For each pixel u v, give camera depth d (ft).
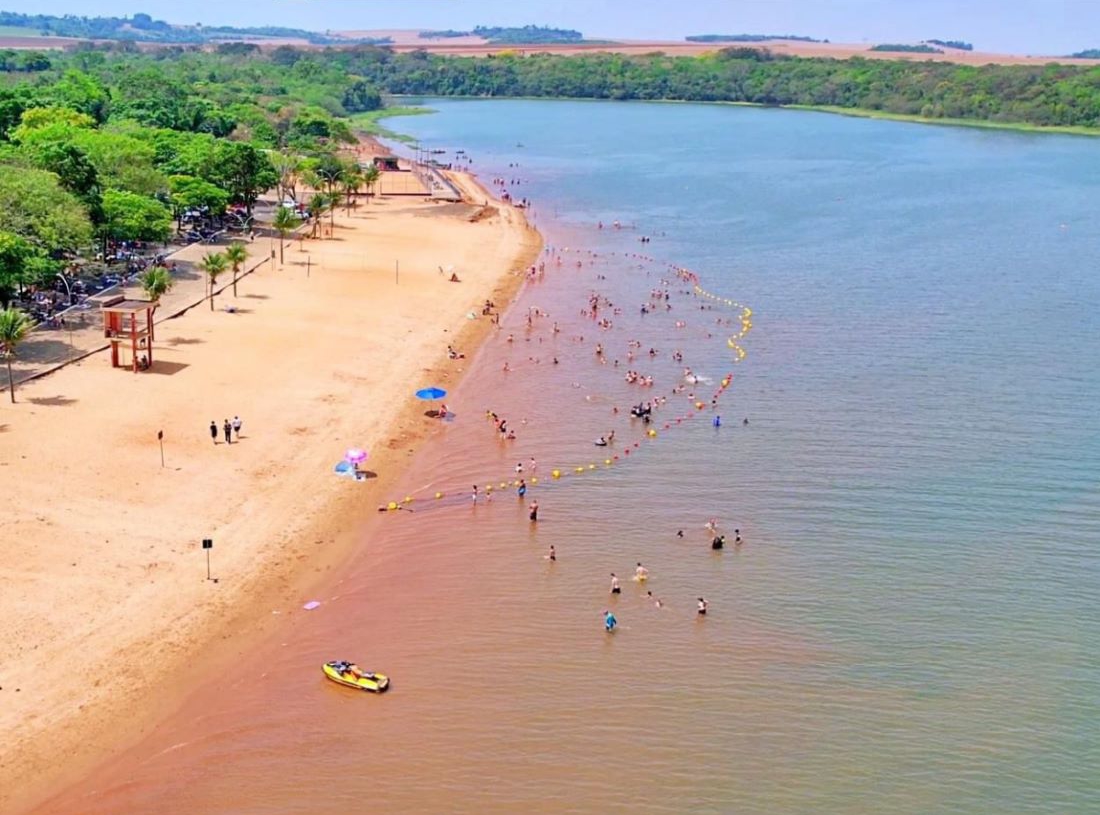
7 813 181.16
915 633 239.50
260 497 290.97
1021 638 238.48
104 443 310.45
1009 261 608.19
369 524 285.64
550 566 266.16
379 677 217.15
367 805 187.11
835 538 281.54
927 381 402.52
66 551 253.44
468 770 195.83
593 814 185.78
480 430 350.43
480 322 470.39
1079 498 305.32
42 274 414.62
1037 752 203.00
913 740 205.57
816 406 375.86
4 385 346.13
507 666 225.56
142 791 188.03
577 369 412.16
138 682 214.28
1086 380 403.95
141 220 501.97
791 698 216.95
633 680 221.87
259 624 237.25
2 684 208.13
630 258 613.11
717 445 341.00
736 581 260.01
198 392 356.38
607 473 319.68
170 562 254.88
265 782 191.52
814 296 527.81
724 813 186.91
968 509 298.15
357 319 458.91
